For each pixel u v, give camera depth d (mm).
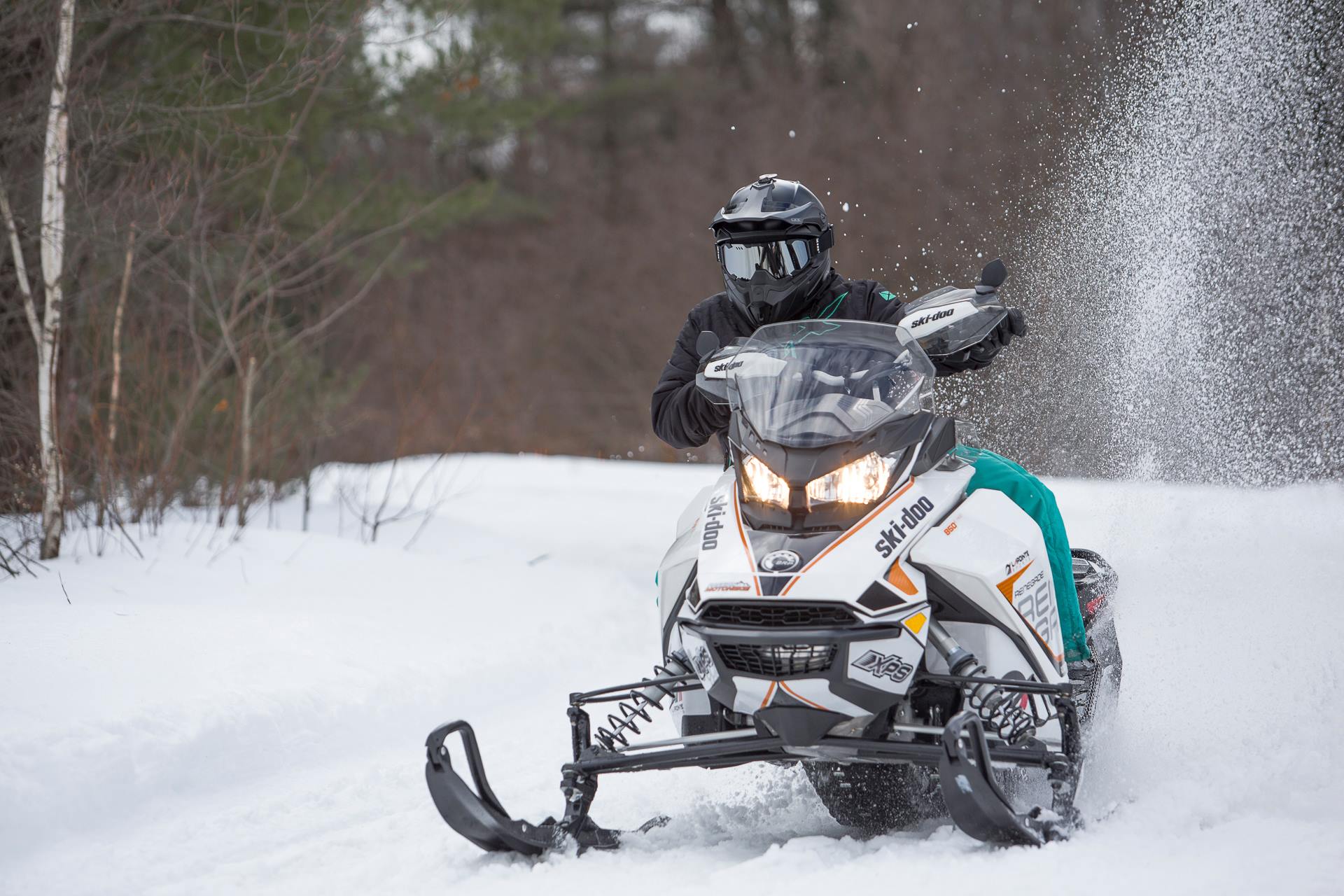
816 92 103375
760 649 11469
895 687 11453
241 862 13398
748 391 12727
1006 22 76750
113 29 27312
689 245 106812
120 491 29109
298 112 38531
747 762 12500
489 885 11859
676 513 47000
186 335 32938
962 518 12461
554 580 29562
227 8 32531
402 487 47781
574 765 12727
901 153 80188
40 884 12688
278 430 34125
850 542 11594
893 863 11172
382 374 56594
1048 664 12547
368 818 14820
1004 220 70812
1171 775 13297
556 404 100750
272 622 21453
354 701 18906
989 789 11094
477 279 102750
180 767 15914
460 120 46562
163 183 27656
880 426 12266
